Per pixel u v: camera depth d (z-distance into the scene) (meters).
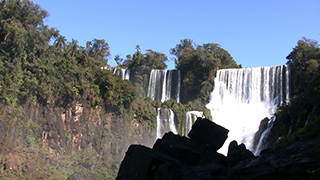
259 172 9.27
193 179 9.64
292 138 13.88
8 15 73.44
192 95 94.50
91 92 78.31
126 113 82.88
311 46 79.31
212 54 102.69
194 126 12.45
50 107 72.38
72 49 86.06
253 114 80.62
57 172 66.81
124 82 85.25
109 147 79.06
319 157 8.97
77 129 75.62
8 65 67.19
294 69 78.56
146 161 10.57
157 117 86.81
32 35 73.12
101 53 120.19
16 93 67.56
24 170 61.97
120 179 11.08
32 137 69.25
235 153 11.94
